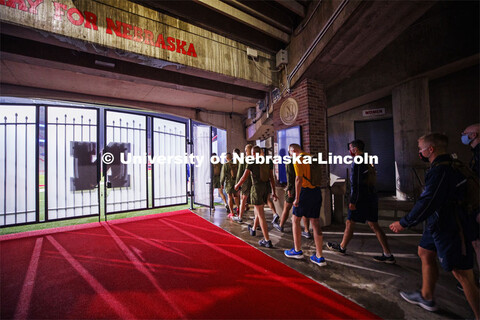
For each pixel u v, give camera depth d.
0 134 4.73
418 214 1.79
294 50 5.09
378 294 2.17
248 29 5.04
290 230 4.38
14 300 2.15
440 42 5.89
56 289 2.34
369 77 7.15
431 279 1.92
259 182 3.50
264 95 6.94
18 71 4.69
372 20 3.50
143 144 6.40
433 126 6.87
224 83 6.18
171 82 5.29
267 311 1.94
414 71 6.28
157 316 1.91
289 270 2.69
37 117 4.91
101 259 3.08
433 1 3.16
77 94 6.18
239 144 9.45
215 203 7.89
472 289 1.68
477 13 5.41
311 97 4.93
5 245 3.66
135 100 7.09
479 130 2.21
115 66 4.55
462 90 6.39
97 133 5.48
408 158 6.42
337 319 1.83
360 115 8.61
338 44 4.00
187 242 3.74
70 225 4.91
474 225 1.70
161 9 4.04
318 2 4.17
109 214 5.32
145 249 3.44
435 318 1.82
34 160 4.93
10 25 2.92
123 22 3.67
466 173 1.74
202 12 4.32
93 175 5.59
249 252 3.28
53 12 3.13
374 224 2.89
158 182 6.59
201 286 2.36
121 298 2.17
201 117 8.52
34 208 4.90
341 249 3.15
